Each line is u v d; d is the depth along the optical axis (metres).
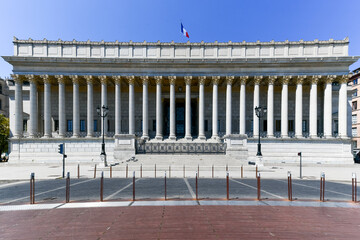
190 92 45.53
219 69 42.28
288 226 8.70
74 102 41.88
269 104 41.91
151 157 33.22
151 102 49.00
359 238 7.67
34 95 41.47
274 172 25.77
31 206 11.30
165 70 42.34
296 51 42.69
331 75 40.94
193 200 12.27
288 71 41.59
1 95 65.50
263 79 43.41
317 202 12.01
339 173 25.62
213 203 11.68
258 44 42.97
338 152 39.84
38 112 46.34
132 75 42.12
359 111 59.03
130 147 34.50
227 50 43.47
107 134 43.25
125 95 48.22
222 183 17.81
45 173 25.20
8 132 50.56
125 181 18.89
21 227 8.62
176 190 14.94
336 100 46.78
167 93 48.53
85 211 10.46
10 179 20.34
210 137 47.56
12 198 13.07
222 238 7.59
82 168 30.48
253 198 12.76
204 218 9.51
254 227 8.58
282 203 11.74
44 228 8.51
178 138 45.72
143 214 10.00
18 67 41.00
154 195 13.47
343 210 10.71
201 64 42.09
